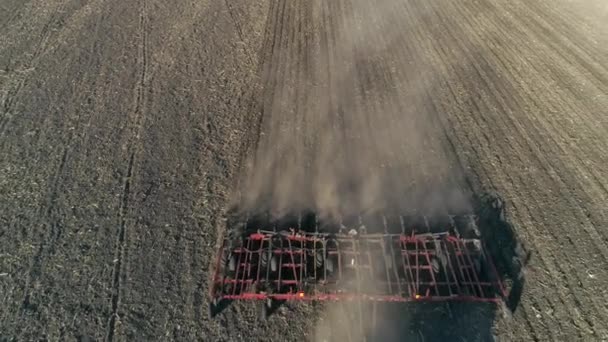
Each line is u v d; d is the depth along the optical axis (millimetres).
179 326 8453
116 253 9641
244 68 14984
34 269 9320
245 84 14305
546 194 10938
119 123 12789
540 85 14398
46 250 9672
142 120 12875
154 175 11312
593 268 9430
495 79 14656
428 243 9625
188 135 12438
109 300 8844
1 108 13211
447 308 8750
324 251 9047
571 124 12945
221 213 10469
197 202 10703
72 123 12781
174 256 9609
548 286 9109
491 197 10867
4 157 11703
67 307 8727
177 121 12859
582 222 10297
